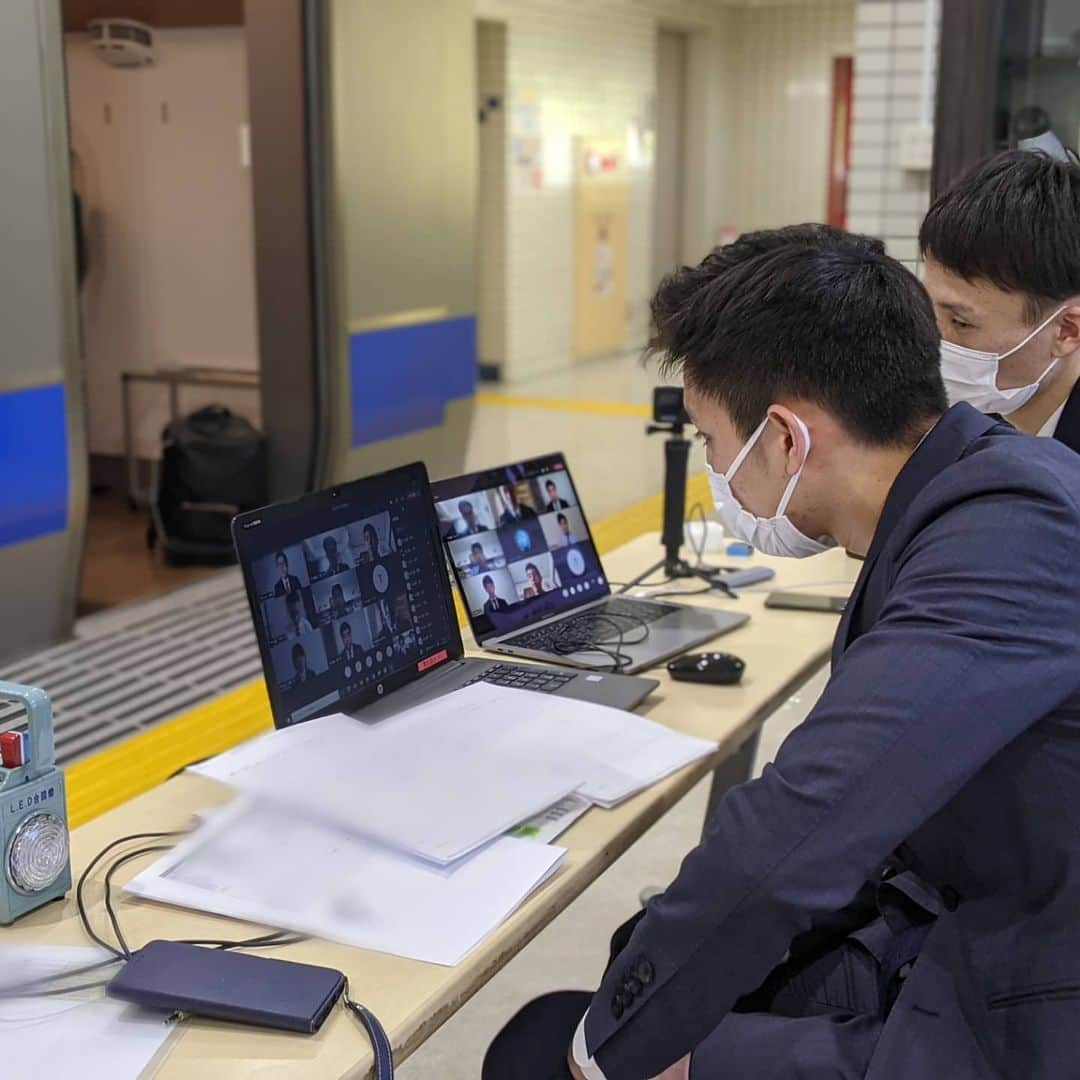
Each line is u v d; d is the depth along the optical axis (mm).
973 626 1053
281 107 4914
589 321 11367
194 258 6020
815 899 1074
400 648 1847
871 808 1055
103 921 1291
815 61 12797
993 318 1885
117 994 1142
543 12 10016
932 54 4656
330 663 1717
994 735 1046
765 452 1281
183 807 1540
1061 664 1049
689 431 6246
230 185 5875
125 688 3801
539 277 10500
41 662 4012
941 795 1052
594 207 11148
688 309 1292
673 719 1788
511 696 1759
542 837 1434
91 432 6383
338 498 1779
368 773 1496
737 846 1104
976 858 1165
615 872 2887
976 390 1957
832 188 13023
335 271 5059
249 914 1283
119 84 5980
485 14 9242
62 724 3516
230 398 6000
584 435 7770
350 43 4945
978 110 4125
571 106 10625
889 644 1080
